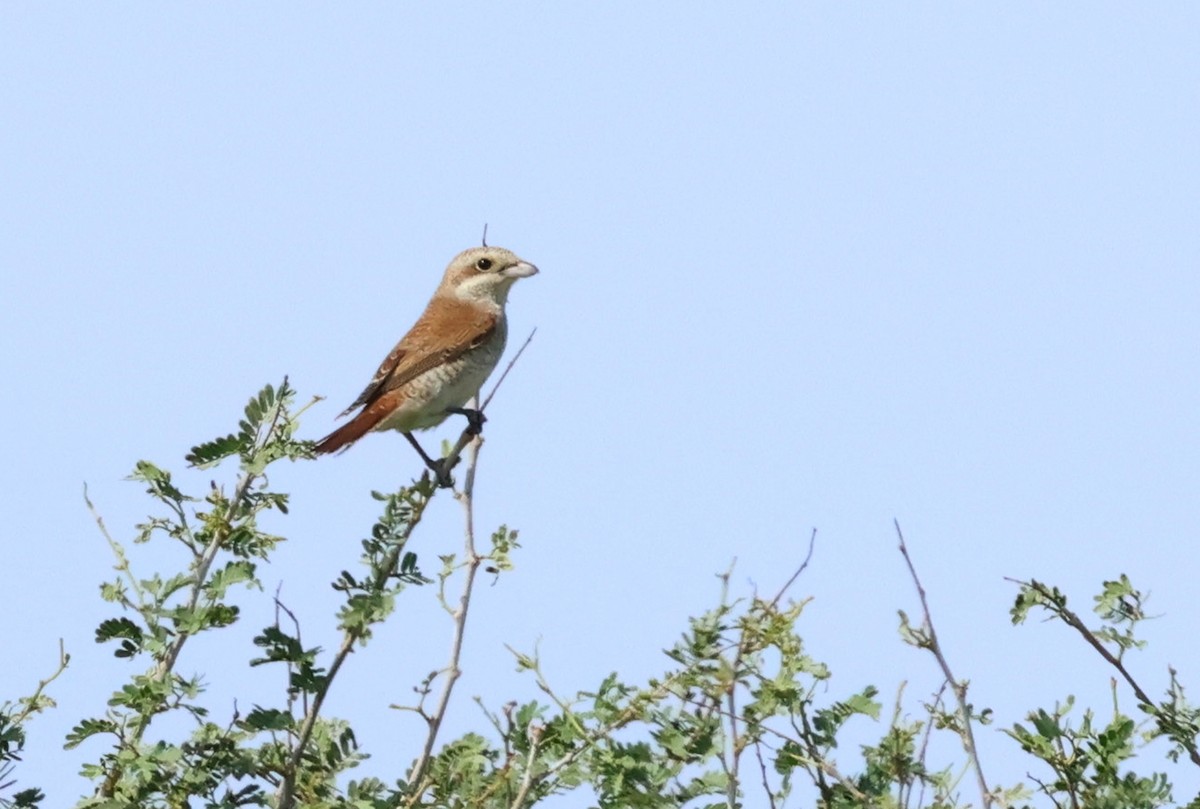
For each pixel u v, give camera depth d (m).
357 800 8.50
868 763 8.23
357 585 8.80
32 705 8.84
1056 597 8.41
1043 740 8.02
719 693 7.92
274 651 8.51
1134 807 7.91
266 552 9.48
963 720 7.43
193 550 9.45
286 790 8.47
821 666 8.12
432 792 8.64
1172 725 8.17
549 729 8.35
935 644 7.53
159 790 8.49
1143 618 8.33
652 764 8.16
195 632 8.60
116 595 8.88
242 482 9.62
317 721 9.15
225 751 8.55
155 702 8.34
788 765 8.30
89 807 8.22
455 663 8.43
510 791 8.27
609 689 8.40
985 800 7.27
